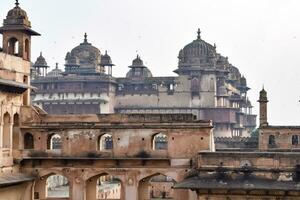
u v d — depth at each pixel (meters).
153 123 42.84
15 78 43.53
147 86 94.75
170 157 42.41
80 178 43.53
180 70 93.75
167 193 66.75
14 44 45.94
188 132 42.38
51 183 60.03
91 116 44.00
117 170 43.06
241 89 118.38
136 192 42.78
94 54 99.25
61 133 43.97
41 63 102.75
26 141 44.91
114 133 43.31
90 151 43.44
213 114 92.25
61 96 93.06
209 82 92.75
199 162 40.38
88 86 92.75
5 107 42.19
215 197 39.12
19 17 45.28
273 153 39.44
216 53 97.00
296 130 62.22
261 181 39.06
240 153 39.88
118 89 95.94
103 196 56.78
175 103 93.25
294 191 37.78
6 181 39.81
